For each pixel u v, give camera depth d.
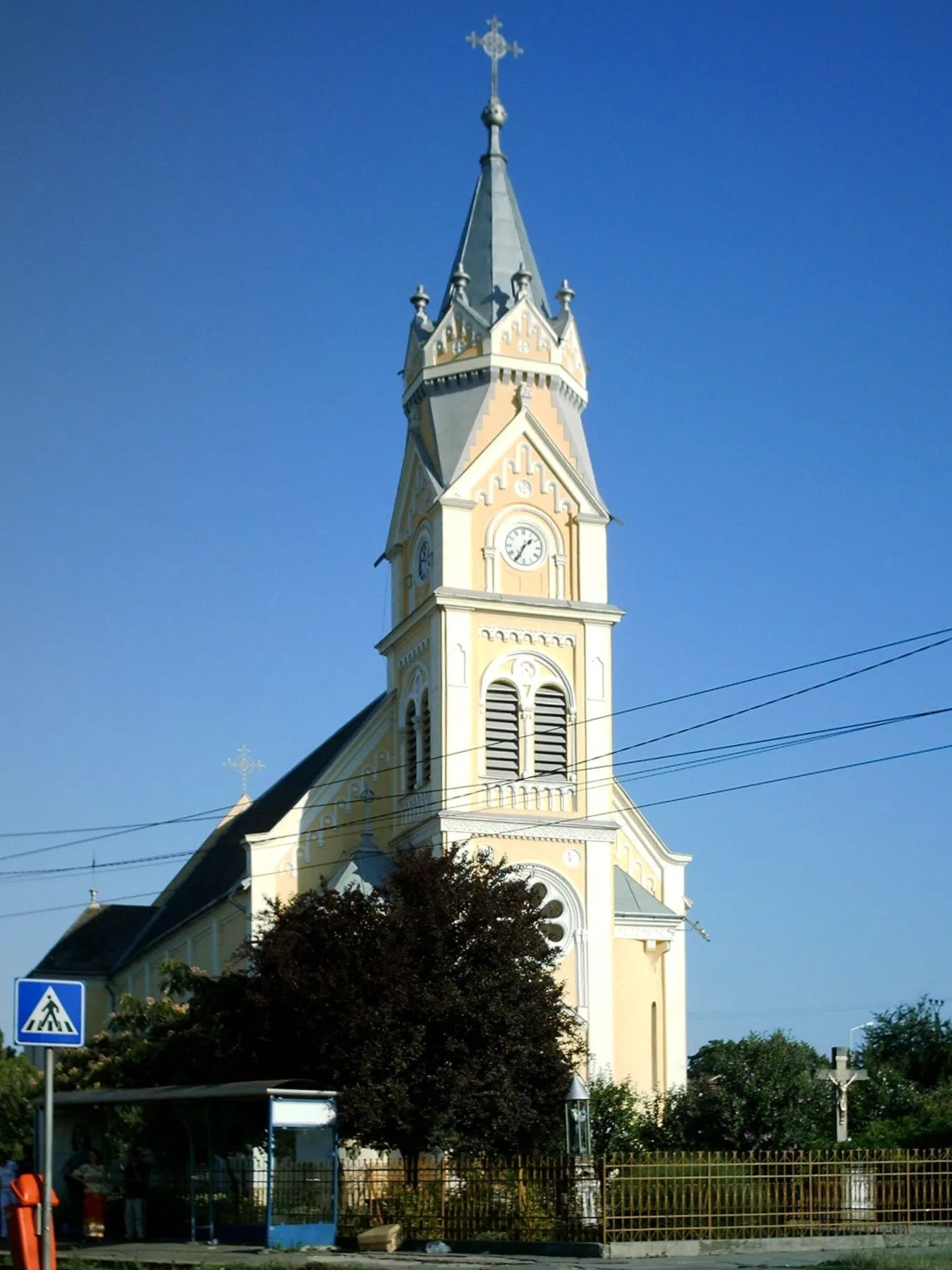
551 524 68.06
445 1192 43.69
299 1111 43.91
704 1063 55.25
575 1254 38.94
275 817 74.81
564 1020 51.53
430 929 50.09
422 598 68.56
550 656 66.94
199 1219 45.75
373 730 70.25
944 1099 61.00
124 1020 63.91
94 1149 48.66
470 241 71.50
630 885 68.31
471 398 68.56
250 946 52.94
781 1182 41.31
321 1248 42.78
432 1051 49.09
